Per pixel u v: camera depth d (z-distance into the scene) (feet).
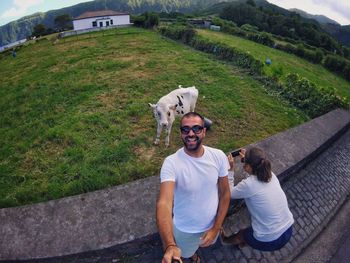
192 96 11.58
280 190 6.09
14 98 19.90
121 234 7.03
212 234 5.23
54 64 28.91
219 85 19.49
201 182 4.86
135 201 7.89
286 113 16.37
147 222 7.34
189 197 4.90
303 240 8.61
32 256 6.59
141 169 10.23
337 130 14.24
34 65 31.91
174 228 5.35
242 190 5.96
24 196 9.16
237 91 18.78
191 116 4.73
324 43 94.43
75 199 7.86
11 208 7.64
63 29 121.19
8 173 10.73
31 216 7.40
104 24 85.35
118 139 12.40
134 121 13.97
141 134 12.71
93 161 10.68
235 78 21.47
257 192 5.85
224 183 5.27
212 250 7.38
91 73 22.98
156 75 21.31
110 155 10.92
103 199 7.88
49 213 7.48
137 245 7.10
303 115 16.89
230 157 6.91
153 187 8.37
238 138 13.05
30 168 10.97
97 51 32.42
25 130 14.28
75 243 6.81
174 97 11.07
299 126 13.24
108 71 23.15
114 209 7.64
